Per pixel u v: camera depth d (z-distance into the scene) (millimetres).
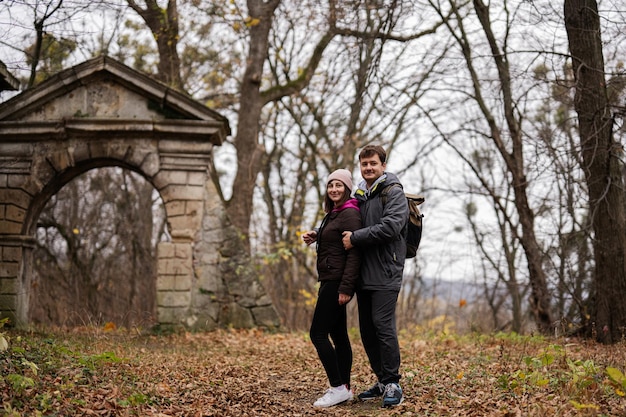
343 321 5492
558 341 9383
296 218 19578
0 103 10977
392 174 5395
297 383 6527
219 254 11648
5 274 10852
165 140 11398
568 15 9875
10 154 11203
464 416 4707
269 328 11617
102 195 19625
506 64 12273
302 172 21031
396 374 5168
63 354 6402
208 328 11352
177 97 11188
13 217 11047
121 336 10266
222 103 18547
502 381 5629
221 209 11766
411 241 5527
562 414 4449
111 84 11297
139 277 17828
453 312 17344
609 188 9984
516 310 15703
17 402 4352
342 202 5398
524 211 12680
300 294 17359
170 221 11359
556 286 12109
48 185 11258
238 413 4980
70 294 16609
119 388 5090
